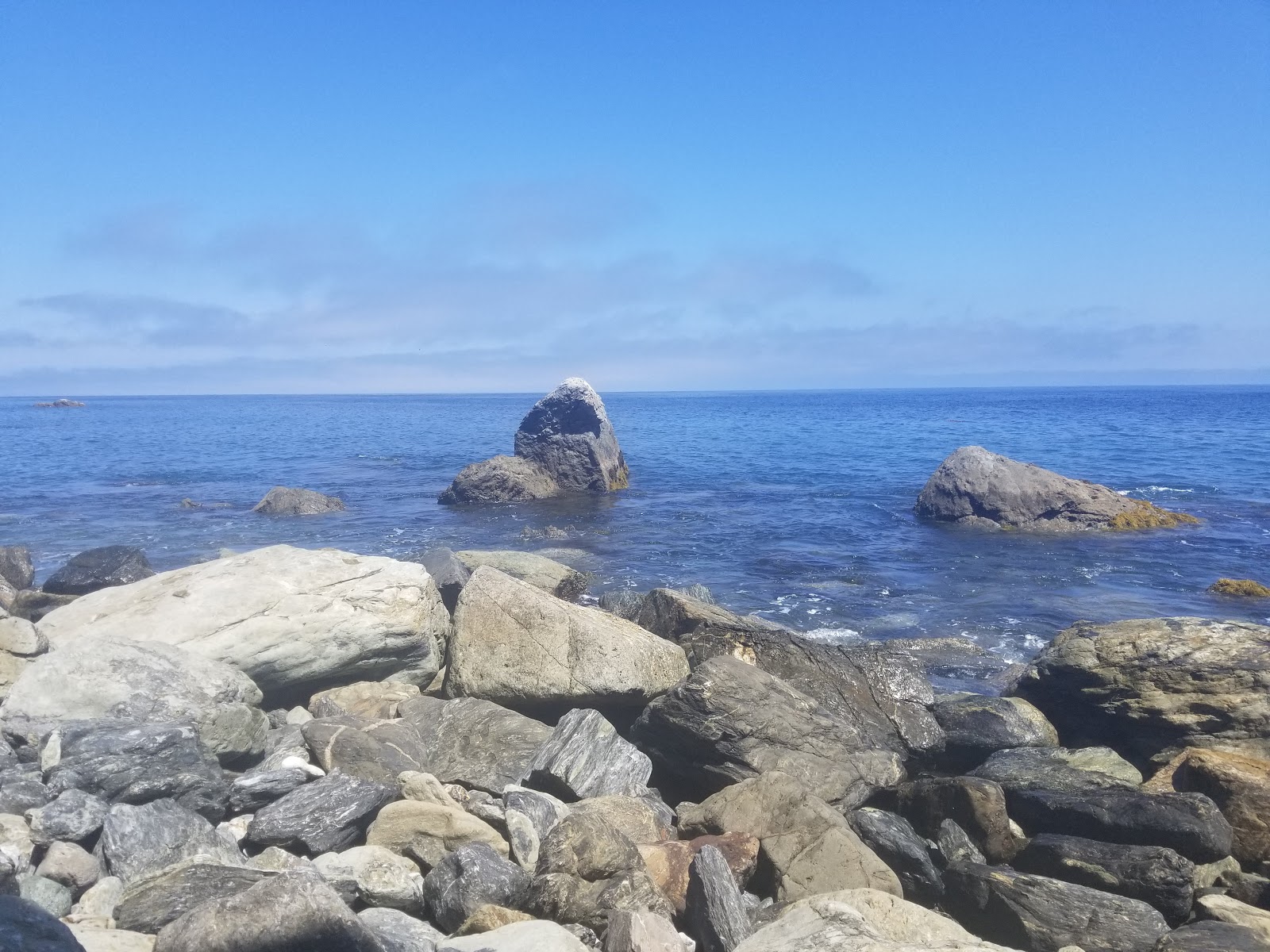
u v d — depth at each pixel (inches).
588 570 807.7
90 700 304.5
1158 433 2561.5
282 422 3865.7
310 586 394.9
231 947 178.9
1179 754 372.8
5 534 982.4
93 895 221.8
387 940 197.8
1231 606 683.4
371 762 313.3
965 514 1053.2
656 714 352.2
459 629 400.5
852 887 261.0
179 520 1091.3
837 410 5433.1
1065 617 652.1
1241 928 243.9
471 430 3208.7
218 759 306.3
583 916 232.1
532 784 316.2
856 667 424.8
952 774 402.3
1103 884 280.7
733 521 1079.0
